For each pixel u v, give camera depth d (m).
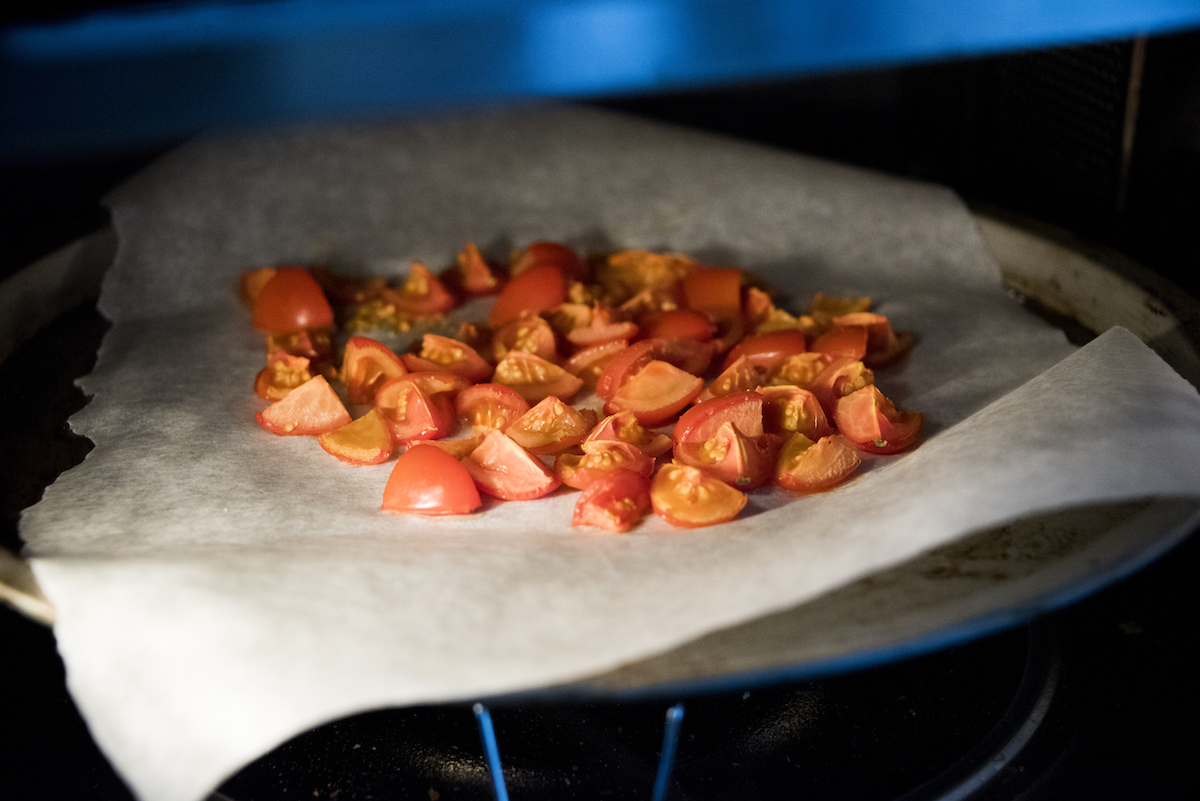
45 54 0.41
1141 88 0.65
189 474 0.61
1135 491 0.52
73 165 0.84
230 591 0.53
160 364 0.68
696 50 0.45
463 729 0.56
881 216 0.76
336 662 0.50
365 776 0.55
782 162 0.81
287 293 0.70
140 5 0.43
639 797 0.54
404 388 0.64
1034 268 0.71
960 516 0.52
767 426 0.63
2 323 0.67
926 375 0.66
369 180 0.80
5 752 0.55
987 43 0.47
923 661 0.57
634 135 0.84
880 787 0.54
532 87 0.44
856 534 0.53
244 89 0.42
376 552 0.56
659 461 0.62
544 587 0.54
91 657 0.52
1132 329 0.65
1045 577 0.51
